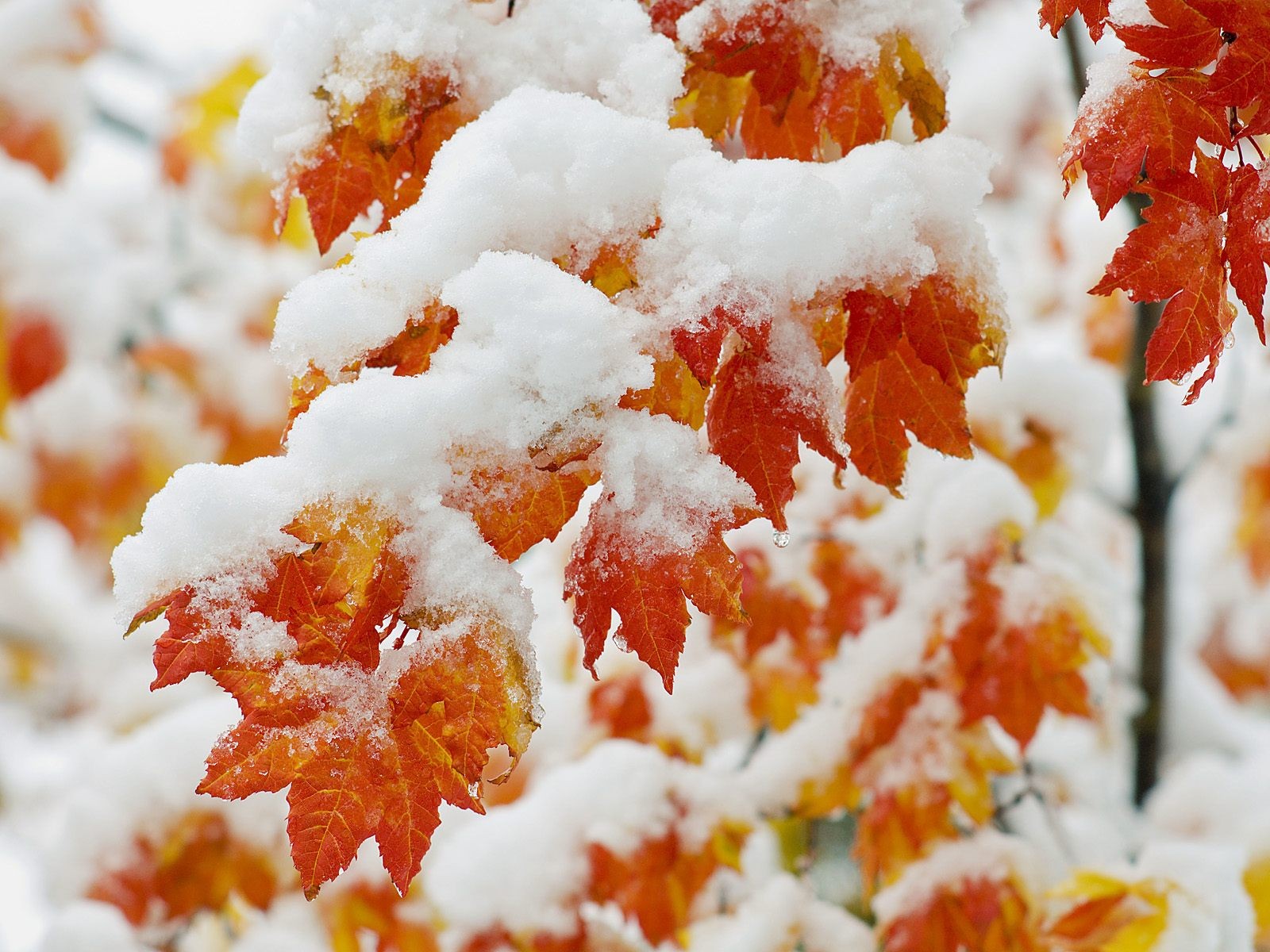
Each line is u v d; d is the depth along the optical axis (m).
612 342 1.83
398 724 1.82
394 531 1.83
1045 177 4.92
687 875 2.25
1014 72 4.99
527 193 1.86
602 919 2.29
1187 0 1.85
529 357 1.83
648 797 2.26
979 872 2.21
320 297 1.86
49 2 4.21
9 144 4.11
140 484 4.38
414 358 1.86
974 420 2.42
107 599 5.21
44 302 4.15
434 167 1.88
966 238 1.88
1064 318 4.24
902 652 2.24
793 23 1.93
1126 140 1.86
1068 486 2.41
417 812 1.82
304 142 1.92
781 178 1.85
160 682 1.81
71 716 5.40
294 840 1.81
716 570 1.83
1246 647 5.32
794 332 1.87
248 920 2.40
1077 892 2.17
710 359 1.84
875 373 1.89
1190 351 1.86
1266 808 2.78
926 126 1.94
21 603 5.36
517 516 1.84
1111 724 3.00
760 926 2.25
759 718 2.42
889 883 2.23
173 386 4.45
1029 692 2.21
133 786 2.35
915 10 1.93
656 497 1.84
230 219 4.29
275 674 1.82
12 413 4.35
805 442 1.86
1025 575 2.24
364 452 1.82
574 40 1.93
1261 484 4.16
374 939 2.40
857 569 2.32
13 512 4.41
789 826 2.43
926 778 2.23
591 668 1.84
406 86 1.92
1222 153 1.86
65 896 2.29
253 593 1.82
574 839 2.25
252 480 1.83
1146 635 3.26
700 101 1.96
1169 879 2.17
